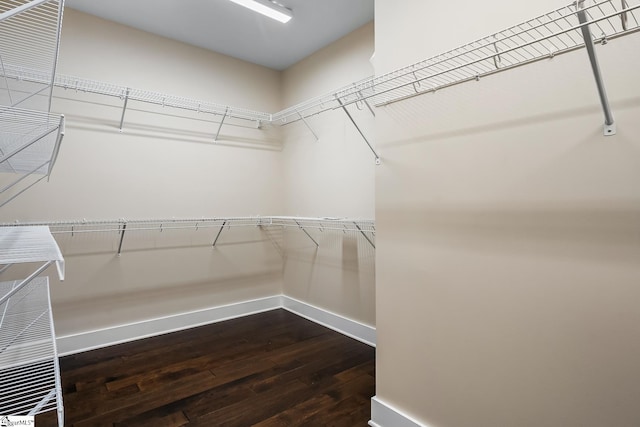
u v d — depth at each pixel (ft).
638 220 3.06
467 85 4.31
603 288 3.26
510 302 3.92
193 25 8.60
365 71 8.58
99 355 7.77
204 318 9.92
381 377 5.38
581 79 3.37
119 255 8.55
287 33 9.02
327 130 9.75
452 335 4.47
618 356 3.17
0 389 3.11
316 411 5.70
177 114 9.41
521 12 3.77
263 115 10.73
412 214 4.96
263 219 11.05
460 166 4.38
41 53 5.80
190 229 9.67
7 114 2.78
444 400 4.55
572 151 3.44
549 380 3.61
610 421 3.21
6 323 4.07
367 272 8.62
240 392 6.24
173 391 6.26
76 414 5.53
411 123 4.98
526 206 3.78
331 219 8.46
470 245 4.28
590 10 3.36
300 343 8.54
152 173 8.99
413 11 4.90
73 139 7.87
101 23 8.19
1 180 7.07
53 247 2.87
